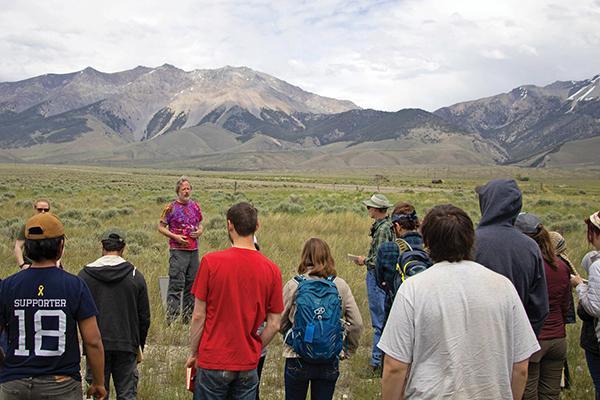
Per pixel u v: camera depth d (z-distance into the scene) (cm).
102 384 429
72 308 400
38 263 404
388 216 739
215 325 452
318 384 515
